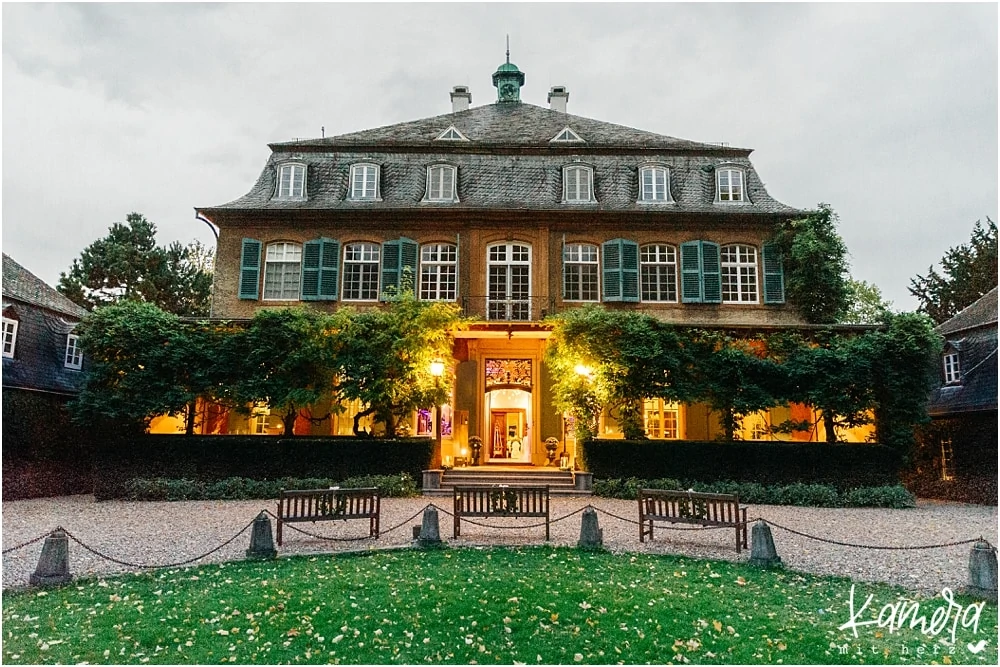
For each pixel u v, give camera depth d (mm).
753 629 6570
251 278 21344
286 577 8438
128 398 17281
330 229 21891
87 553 10039
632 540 11328
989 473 18156
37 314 19672
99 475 17328
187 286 35156
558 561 9469
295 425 20359
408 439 18125
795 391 18156
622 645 6066
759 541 9477
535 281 21531
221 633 6305
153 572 8789
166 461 17547
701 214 21484
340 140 23891
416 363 18172
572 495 17219
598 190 22531
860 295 37625
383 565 9133
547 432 21281
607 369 18094
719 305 21359
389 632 6359
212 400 18453
